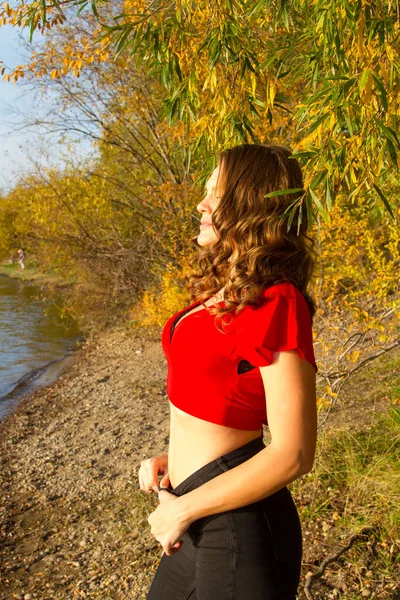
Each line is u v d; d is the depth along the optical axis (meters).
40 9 2.58
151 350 9.81
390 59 1.97
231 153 1.44
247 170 1.40
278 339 1.21
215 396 1.29
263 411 1.32
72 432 6.18
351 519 2.96
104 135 11.73
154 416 6.36
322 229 4.96
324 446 3.53
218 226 1.40
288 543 1.30
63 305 14.59
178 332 1.34
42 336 12.30
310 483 3.40
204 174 2.71
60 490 4.68
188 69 2.71
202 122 2.69
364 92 1.85
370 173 1.93
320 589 2.60
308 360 1.21
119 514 4.09
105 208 12.23
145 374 8.34
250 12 2.69
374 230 5.49
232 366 1.27
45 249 13.55
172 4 2.65
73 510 4.29
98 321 12.59
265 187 1.39
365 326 3.59
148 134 11.52
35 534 3.99
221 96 2.62
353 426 4.06
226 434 1.32
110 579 3.24
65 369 9.43
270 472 1.16
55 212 12.48
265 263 1.30
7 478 5.07
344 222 5.16
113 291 12.61
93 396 7.55
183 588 1.38
